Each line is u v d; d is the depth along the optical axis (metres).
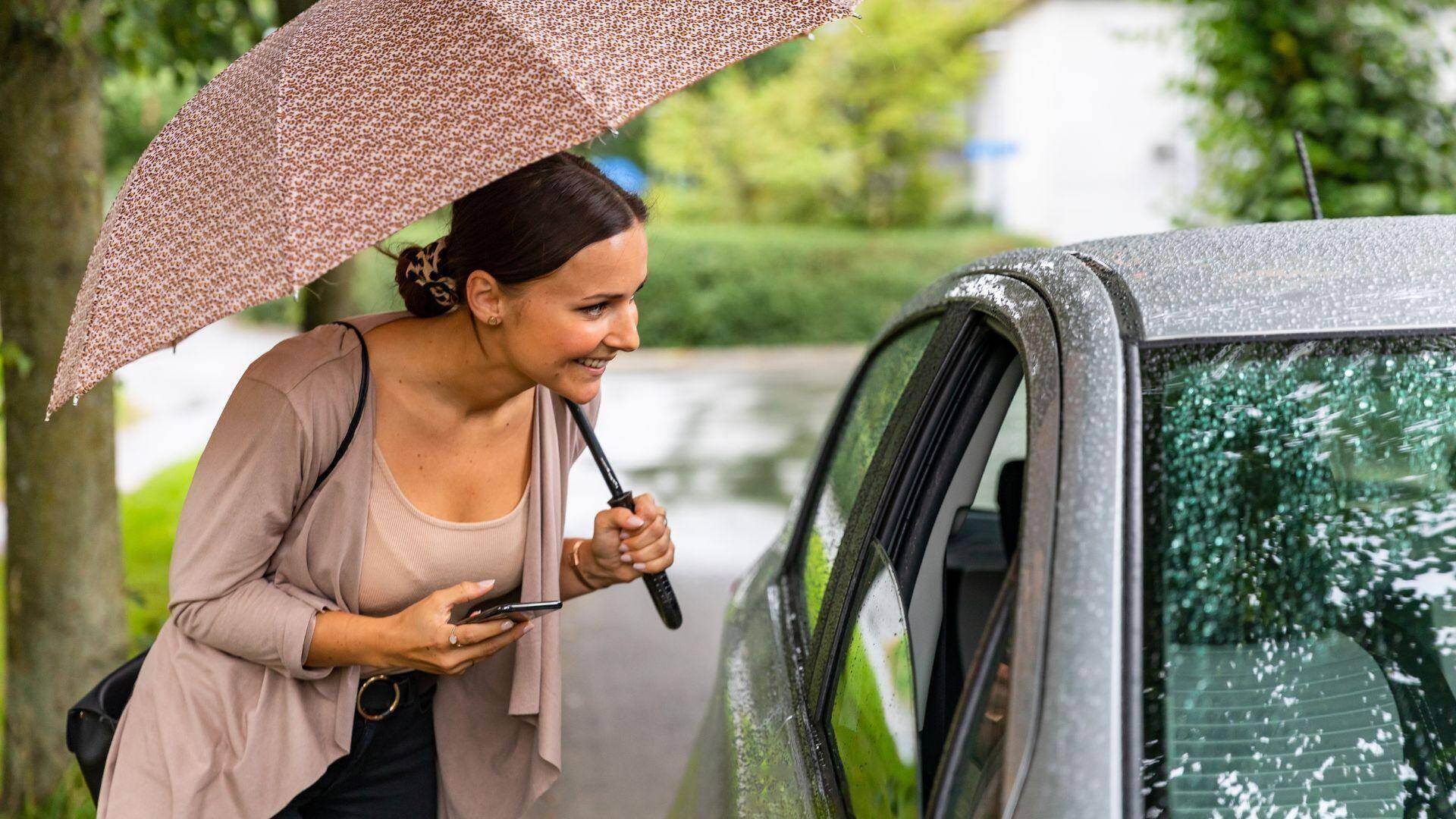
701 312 18.00
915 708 1.33
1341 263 1.51
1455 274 1.48
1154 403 1.33
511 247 1.51
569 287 1.52
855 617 1.70
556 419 1.82
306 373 1.61
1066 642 1.14
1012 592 1.24
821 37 21.62
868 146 21.62
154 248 1.50
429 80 1.47
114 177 20.09
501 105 1.43
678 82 1.49
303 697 1.71
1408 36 5.29
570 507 7.83
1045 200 21.22
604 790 3.89
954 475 1.72
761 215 22.05
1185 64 6.39
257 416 1.60
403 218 1.39
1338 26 5.20
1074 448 1.26
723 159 22.22
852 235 19.41
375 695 1.79
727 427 10.80
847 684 1.62
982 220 23.02
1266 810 1.18
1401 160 5.24
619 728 4.37
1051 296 1.52
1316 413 1.36
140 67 5.47
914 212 22.11
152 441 12.12
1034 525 1.24
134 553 7.00
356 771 1.85
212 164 1.51
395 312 1.74
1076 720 1.10
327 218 1.39
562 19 1.51
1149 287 1.48
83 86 3.44
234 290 1.38
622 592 5.93
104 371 1.46
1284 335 1.40
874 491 1.85
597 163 1.62
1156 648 1.21
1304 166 2.33
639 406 12.33
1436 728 1.27
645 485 8.36
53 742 3.62
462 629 1.58
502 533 1.76
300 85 1.50
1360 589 1.30
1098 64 20.89
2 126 3.38
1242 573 1.27
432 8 1.53
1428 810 1.24
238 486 1.60
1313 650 1.27
